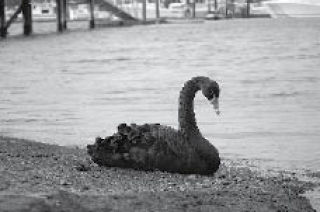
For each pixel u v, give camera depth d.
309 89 27.97
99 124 19.66
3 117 21.20
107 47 57.28
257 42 60.03
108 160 10.79
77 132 18.14
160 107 23.25
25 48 57.66
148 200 8.55
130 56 48.06
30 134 17.80
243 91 27.62
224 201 9.20
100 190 9.08
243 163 13.55
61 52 52.94
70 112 22.28
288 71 36.00
